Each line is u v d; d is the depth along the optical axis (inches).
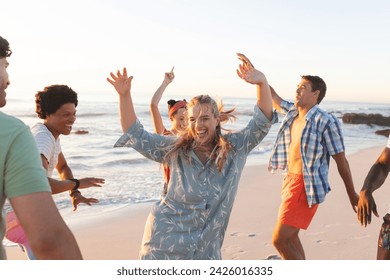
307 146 169.5
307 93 174.4
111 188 360.2
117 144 110.7
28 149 53.0
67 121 127.9
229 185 110.6
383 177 129.7
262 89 111.9
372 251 198.8
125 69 108.2
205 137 108.8
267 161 544.7
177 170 109.6
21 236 125.3
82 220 258.5
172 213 110.0
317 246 204.4
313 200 167.3
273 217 259.9
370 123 1467.8
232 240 214.7
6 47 72.1
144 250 112.7
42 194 52.6
